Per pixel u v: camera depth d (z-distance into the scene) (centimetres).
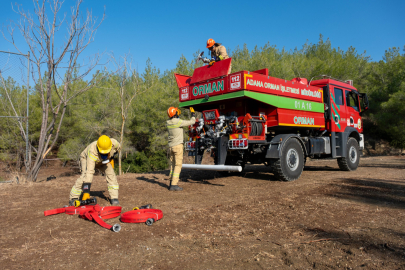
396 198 560
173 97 1931
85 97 1930
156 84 1942
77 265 290
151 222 409
